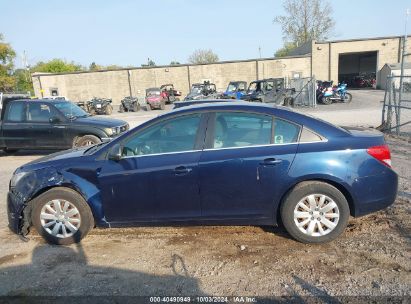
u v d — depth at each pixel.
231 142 3.82
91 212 4.07
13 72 51.94
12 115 9.24
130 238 4.20
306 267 3.37
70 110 9.43
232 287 3.11
